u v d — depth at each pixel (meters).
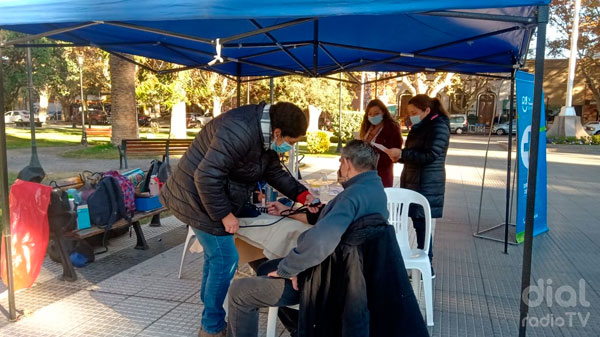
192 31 4.55
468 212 7.80
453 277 4.70
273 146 2.88
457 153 19.59
